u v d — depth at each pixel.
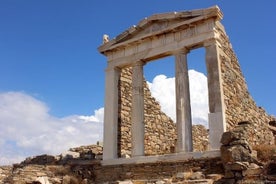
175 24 21.33
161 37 22.19
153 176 19.12
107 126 22.98
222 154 15.71
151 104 25.95
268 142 23.66
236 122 19.81
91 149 27.06
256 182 13.24
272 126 25.62
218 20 20.50
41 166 21.77
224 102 18.84
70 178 20.66
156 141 25.30
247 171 14.02
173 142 26.78
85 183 20.73
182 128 19.69
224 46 20.92
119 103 23.88
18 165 25.45
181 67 20.73
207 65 19.55
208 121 18.62
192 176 15.97
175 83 20.72
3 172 24.75
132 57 23.22
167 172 18.67
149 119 25.30
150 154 24.34
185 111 19.97
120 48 23.94
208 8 20.16
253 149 16.33
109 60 24.39
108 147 22.44
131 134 22.67
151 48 22.41
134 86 22.52
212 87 19.02
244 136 15.62
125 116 24.06
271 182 12.84
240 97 21.41
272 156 14.87
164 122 26.61
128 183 16.88
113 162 21.44
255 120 22.95
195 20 20.52
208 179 15.09
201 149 28.92
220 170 16.58
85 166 22.47
